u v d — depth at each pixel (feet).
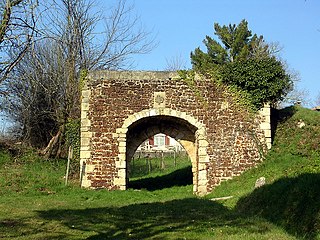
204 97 59.06
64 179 60.23
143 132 63.16
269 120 59.11
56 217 37.11
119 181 57.62
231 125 58.80
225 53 108.06
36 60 25.34
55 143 74.33
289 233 28.76
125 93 58.90
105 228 32.42
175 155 106.32
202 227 31.68
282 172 48.52
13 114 78.74
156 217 36.76
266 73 58.49
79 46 77.92
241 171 57.98
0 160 66.90
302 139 55.98
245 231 29.60
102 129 58.39
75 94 75.25
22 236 29.58
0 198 49.75
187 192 60.39
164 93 58.85
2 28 21.48
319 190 30.73
